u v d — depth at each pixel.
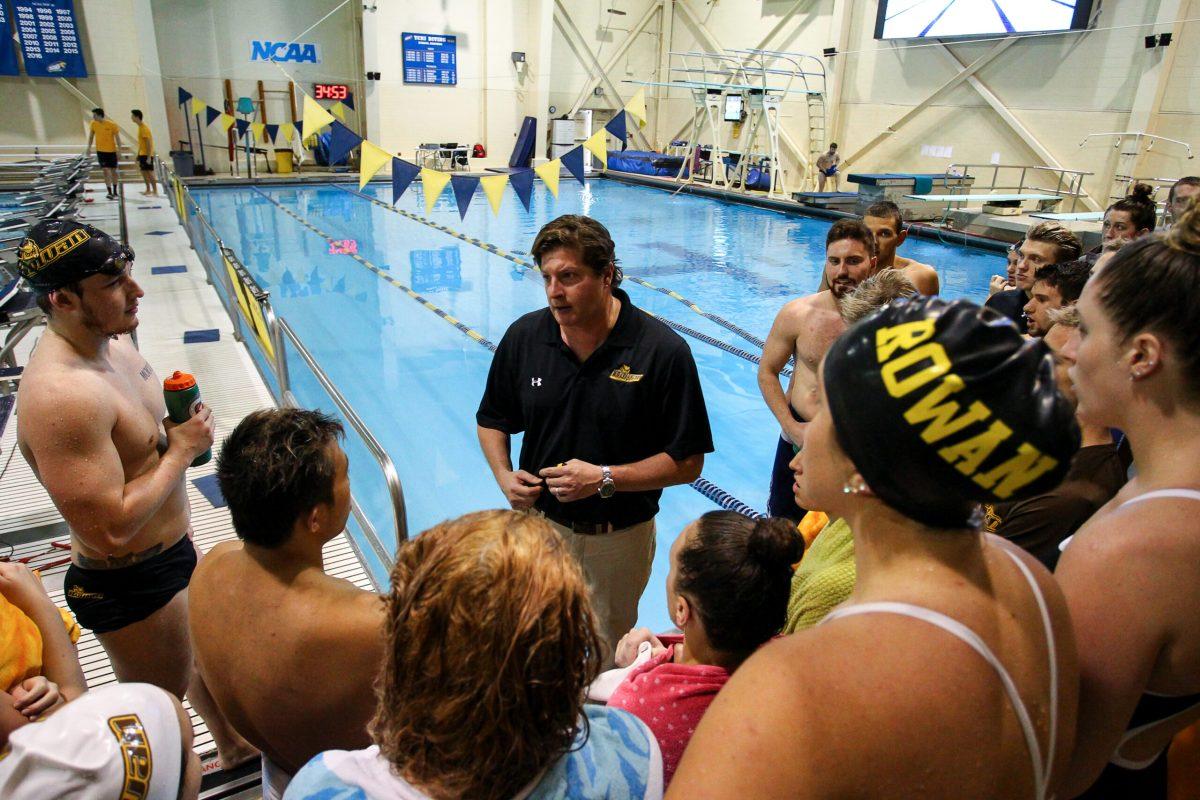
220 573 1.16
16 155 13.21
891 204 2.96
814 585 1.23
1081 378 0.90
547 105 17.64
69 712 0.88
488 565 0.67
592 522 2.00
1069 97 10.89
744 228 12.02
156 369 4.64
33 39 12.80
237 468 1.07
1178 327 0.77
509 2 16.77
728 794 0.54
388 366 5.81
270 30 15.13
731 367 5.94
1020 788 0.61
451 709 0.65
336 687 1.10
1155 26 9.73
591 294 1.82
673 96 18.73
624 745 0.77
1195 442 0.80
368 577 2.73
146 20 13.48
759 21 15.91
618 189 16.72
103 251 1.46
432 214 12.59
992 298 3.15
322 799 0.68
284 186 14.81
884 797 0.56
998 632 0.61
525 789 0.69
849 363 0.63
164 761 0.91
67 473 1.43
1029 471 0.56
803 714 0.55
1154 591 0.75
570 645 0.69
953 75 12.34
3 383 3.47
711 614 1.16
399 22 15.89
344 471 1.17
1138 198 3.71
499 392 2.14
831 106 14.34
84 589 1.68
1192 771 1.00
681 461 1.93
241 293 4.14
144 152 12.20
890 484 0.60
